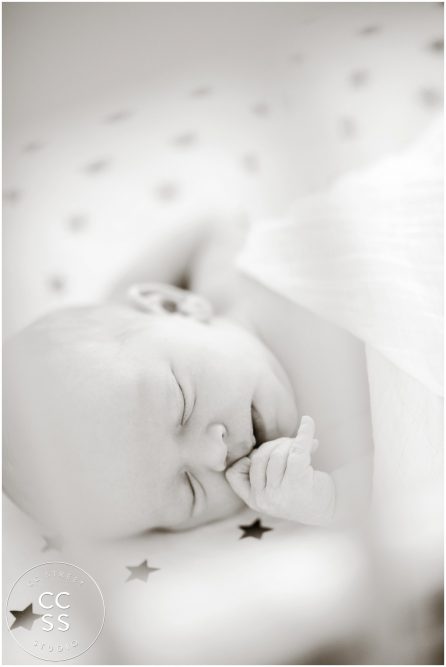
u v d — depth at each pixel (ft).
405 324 3.39
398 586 3.13
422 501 3.19
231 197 4.10
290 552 3.21
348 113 4.18
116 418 3.14
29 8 4.38
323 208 3.89
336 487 3.26
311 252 3.79
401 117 4.12
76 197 3.95
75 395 3.19
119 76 4.43
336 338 3.57
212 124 4.26
